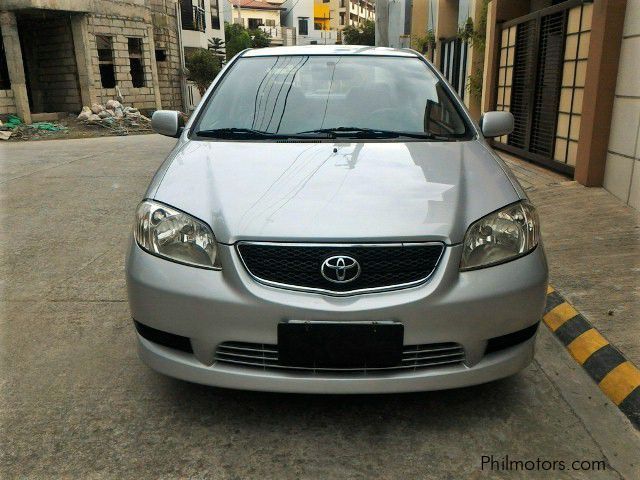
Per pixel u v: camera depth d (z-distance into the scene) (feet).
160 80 81.97
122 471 6.91
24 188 24.09
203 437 7.54
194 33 102.73
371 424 7.80
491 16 30.30
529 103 25.58
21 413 8.08
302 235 6.98
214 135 10.09
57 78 66.44
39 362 9.53
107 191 23.27
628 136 17.70
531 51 25.46
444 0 42.93
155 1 79.51
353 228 7.04
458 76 39.47
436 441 7.45
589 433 7.64
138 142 45.27
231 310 7.02
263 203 7.48
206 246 7.29
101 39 66.59
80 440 7.48
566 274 12.69
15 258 14.89
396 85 11.08
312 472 6.88
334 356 6.96
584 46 20.75
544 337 10.41
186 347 7.48
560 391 8.64
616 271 12.73
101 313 11.44
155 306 7.38
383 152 9.00
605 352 9.36
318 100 10.70
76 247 15.80
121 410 8.15
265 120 10.32
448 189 7.83
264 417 7.96
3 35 57.11
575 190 19.58
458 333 7.08
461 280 7.11
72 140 49.03
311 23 225.15
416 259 7.04
